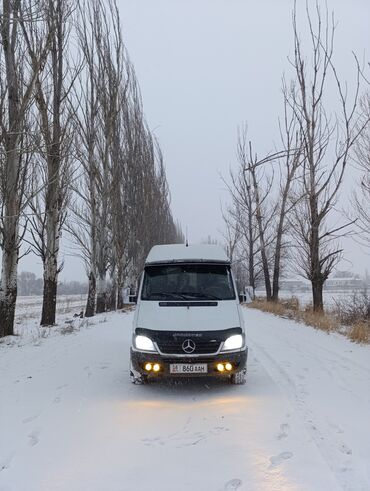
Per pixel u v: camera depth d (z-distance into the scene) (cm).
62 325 1723
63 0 1572
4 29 1183
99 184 2398
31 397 686
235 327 699
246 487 397
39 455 473
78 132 2211
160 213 3872
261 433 522
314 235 1842
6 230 1319
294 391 700
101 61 2278
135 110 3014
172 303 746
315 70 1795
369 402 641
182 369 676
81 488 403
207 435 522
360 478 411
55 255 1711
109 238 2916
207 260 812
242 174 3450
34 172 1675
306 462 442
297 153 2253
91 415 599
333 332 1418
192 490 396
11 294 1355
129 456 469
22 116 1209
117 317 2088
